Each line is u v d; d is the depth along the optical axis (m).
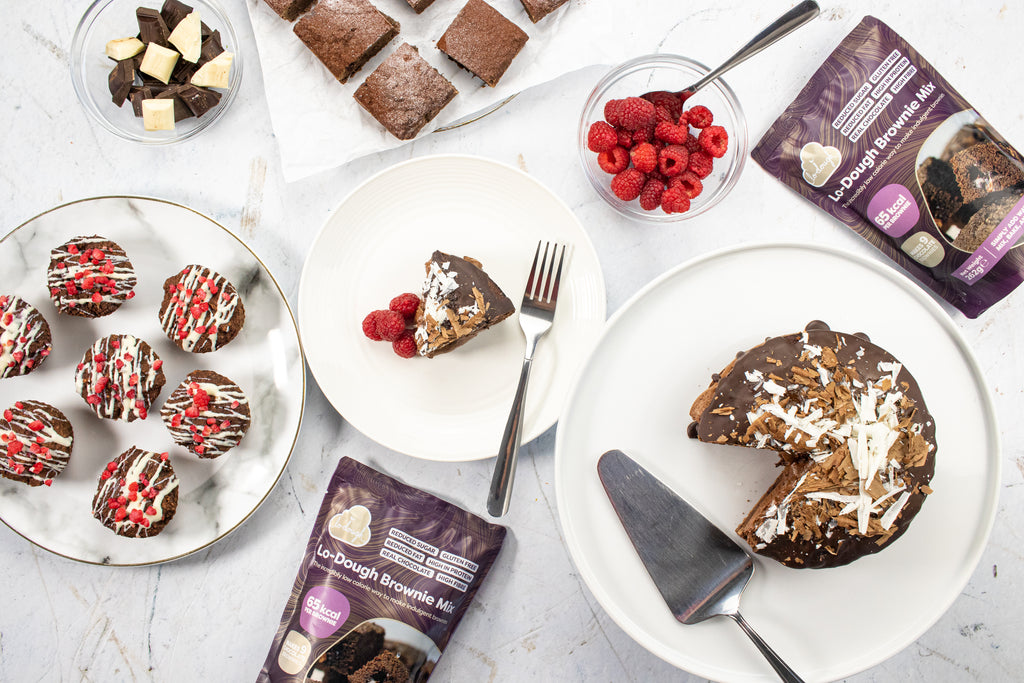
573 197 0.83
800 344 0.72
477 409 0.82
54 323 0.83
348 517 0.81
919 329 0.74
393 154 0.83
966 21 0.82
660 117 0.80
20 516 0.81
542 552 0.83
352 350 0.82
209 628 0.83
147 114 0.81
